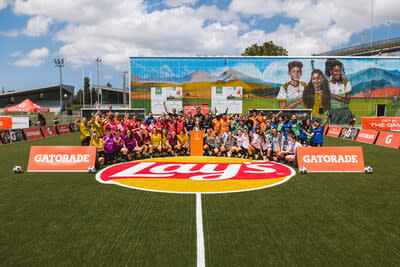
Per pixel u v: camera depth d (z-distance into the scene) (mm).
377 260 3318
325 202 5539
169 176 7840
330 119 27688
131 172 8359
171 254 3438
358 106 27922
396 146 14391
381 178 7668
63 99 67812
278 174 8148
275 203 5461
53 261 3277
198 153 11844
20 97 67125
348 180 7430
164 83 27156
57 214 4832
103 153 9742
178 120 12031
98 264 3207
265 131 11984
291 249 3586
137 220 4551
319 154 8664
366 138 16938
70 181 7227
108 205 5312
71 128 24609
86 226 4305
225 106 27391
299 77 27484
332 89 27656
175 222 4469
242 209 5102
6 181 7215
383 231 4160
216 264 3205
